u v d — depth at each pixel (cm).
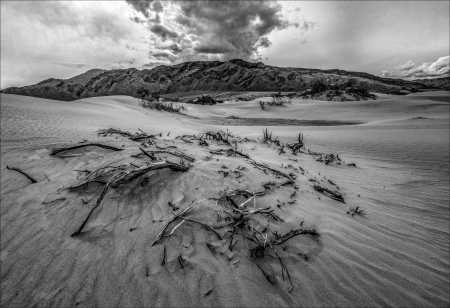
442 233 335
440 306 222
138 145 575
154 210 333
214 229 296
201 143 665
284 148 815
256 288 231
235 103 4309
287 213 348
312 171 577
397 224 355
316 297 226
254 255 266
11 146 544
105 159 478
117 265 255
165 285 232
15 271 254
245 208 342
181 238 286
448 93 5322
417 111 2761
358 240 309
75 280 242
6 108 941
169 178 405
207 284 233
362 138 1048
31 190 383
